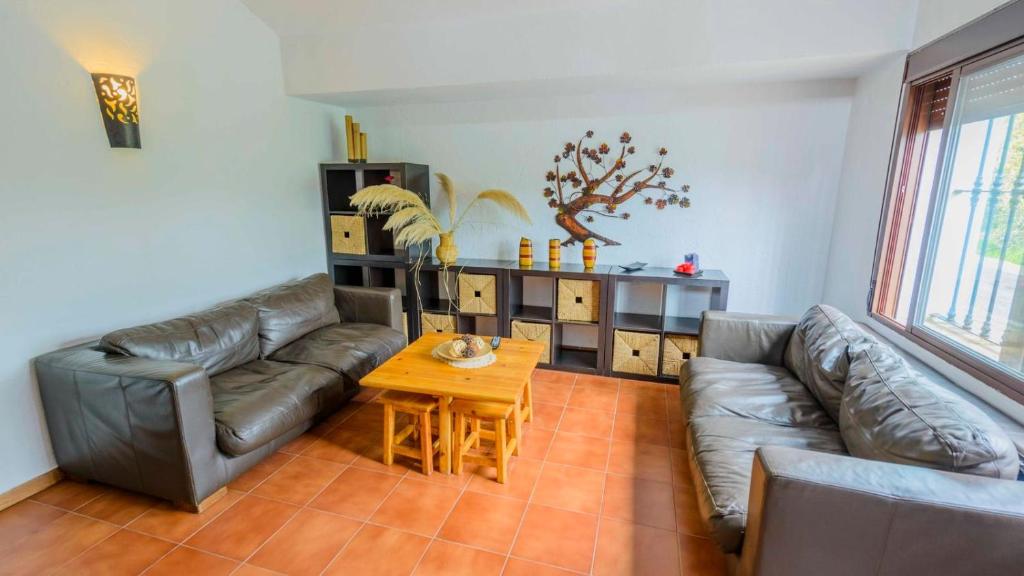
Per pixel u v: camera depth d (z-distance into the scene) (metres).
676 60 2.90
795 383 2.49
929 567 1.27
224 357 2.71
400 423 2.93
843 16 2.60
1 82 2.08
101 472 2.23
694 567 1.85
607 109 3.71
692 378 2.61
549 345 3.75
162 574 1.81
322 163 4.07
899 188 2.69
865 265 2.96
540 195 4.00
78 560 1.87
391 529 2.05
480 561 1.88
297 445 2.71
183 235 2.95
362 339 3.21
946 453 1.38
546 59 3.11
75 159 2.36
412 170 3.90
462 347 2.66
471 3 2.99
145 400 2.03
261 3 3.21
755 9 2.70
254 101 3.40
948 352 2.12
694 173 3.64
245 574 1.81
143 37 2.64
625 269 3.66
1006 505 1.21
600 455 2.61
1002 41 1.87
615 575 1.81
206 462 2.12
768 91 3.40
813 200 3.47
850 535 1.30
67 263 2.36
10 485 2.20
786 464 1.36
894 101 2.70
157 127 2.75
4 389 2.16
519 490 2.31
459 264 3.93
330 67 3.52
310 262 4.09
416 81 3.38
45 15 2.21
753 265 3.67
